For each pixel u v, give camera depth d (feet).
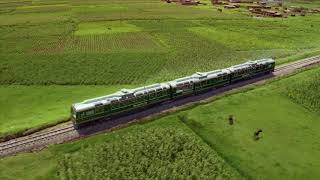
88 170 144.56
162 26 463.83
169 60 311.68
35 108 209.97
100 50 340.39
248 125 189.67
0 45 354.33
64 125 180.86
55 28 439.22
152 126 180.14
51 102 219.20
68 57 314.35
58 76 265.75
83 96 229.25
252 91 232.12
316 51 347.15
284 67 290.35
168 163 153.17
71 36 396.78
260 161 159.94
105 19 503.20
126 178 141.79
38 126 178.40
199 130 181.78
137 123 181.98
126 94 188.24
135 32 424.05
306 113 209.97
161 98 204.23
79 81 256.32
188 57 322.14
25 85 249.34
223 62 306.55
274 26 488.44
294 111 210.59
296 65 296.71
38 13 555.28
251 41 393.09
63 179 139.23
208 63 302.86
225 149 167.12
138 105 194.08
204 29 452.35
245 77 253.24
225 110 203.62
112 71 278.46
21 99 223.92
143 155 156.87
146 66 293.02
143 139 166.40
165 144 164.25
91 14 549.54
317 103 222.28
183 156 157.89
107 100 181.78
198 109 201.36
